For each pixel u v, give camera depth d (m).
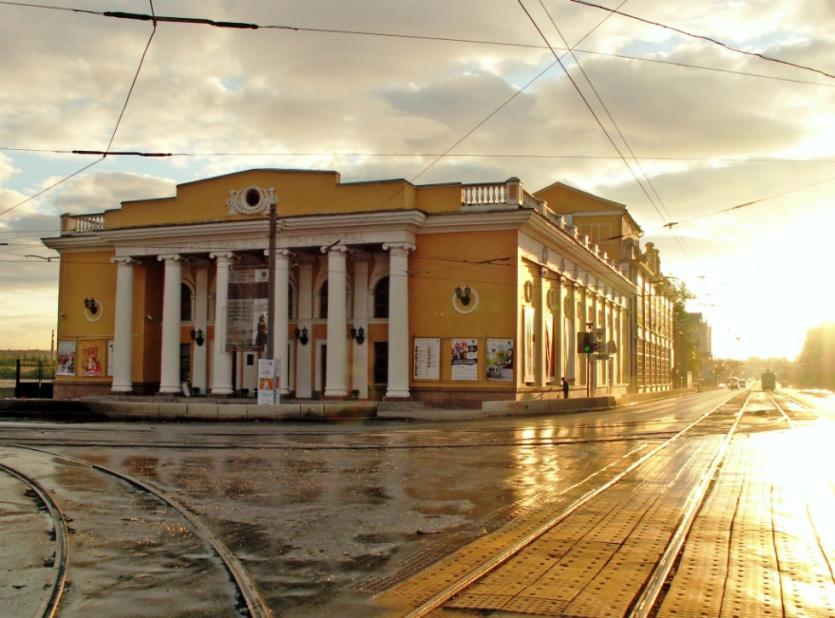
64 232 44.62
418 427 25.33
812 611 6.02
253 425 25.75
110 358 43.19
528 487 12.53
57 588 6.84
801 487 12.41
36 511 10.48
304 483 12.79
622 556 7.79
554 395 40.53
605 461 15.97
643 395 55.78
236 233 38.28
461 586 6.77
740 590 6.59
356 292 38.00
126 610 6.31
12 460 15.52
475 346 35.22
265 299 36.94
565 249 42.34
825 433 23.44
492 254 35.25
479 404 35.03
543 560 7.67
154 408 27.97
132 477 13.23
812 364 136.75
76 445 18.30
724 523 9.46
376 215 35.22
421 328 36.00
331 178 36.84
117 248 41.62
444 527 9.47
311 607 6.34
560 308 42.19
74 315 44.41
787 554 7.88
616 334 60.28
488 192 35.47
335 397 36.03
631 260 62.22
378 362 37.69
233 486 12.45
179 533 9.13
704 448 18.61
